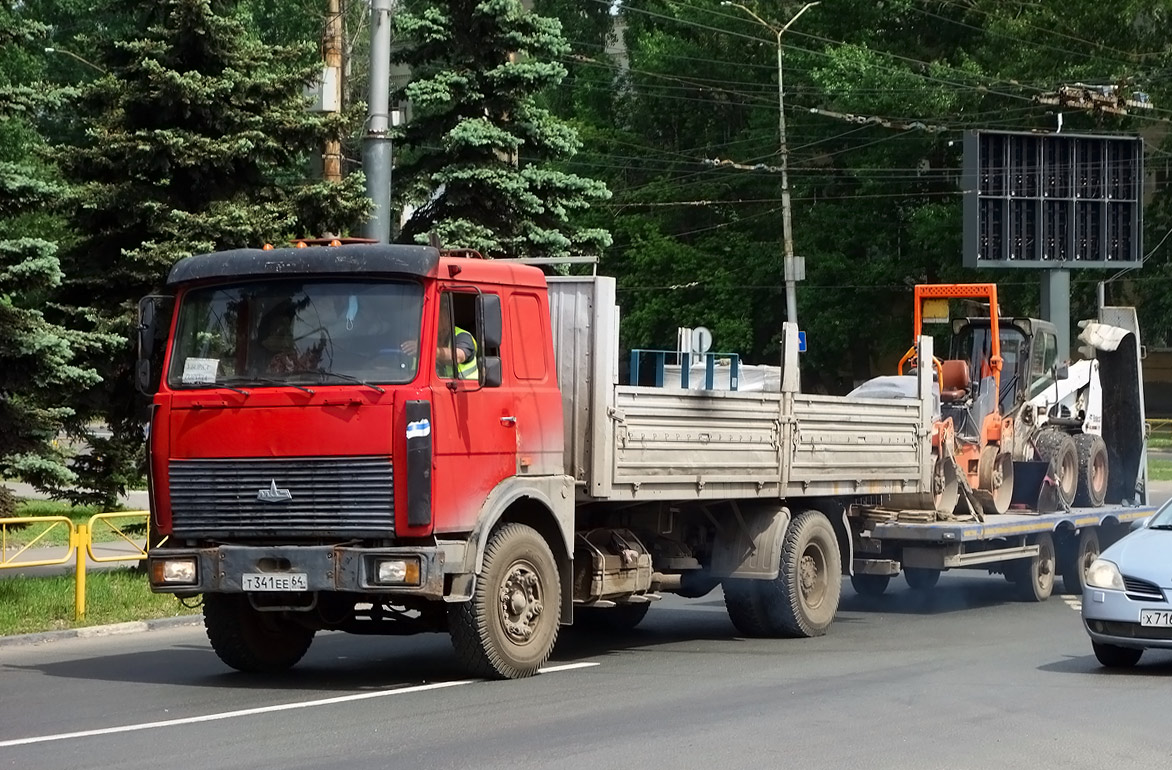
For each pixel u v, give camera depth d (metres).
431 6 20.94
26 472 15.30
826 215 51.06
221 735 8.96
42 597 15.61
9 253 14.43
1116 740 8.86
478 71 20.95
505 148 20.86
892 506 17.08
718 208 55.97
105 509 19.55
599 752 8.40
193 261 11.18
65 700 10.44
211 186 17.83
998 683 11.09
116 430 18.39
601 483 11.86
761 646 13.56
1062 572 19.19
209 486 10.79
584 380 11.98
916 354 18.75
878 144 48.72
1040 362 20.47
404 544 10.52
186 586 10.73
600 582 12.28
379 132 16.58
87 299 17.69
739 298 52.62
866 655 12.84
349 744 8.66
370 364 10.64
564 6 61.22
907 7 49.34
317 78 18.28
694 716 9.58
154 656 12.99
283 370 10.78
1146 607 11.39
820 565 14.60
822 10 52.97
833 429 14.84
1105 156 36.91
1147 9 45.72
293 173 21.12
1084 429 21.25
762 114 53.38
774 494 13.91
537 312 11.73
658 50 56.62
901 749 8.52
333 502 10.53
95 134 17.11
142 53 17.42
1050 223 36.44
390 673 11.80
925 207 47.22
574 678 11.33
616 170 57.75
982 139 35.84
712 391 13.02
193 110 17.41
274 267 10.91
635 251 54.97
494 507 10.92
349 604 11.56
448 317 10.84
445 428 10.62
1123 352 21.73
